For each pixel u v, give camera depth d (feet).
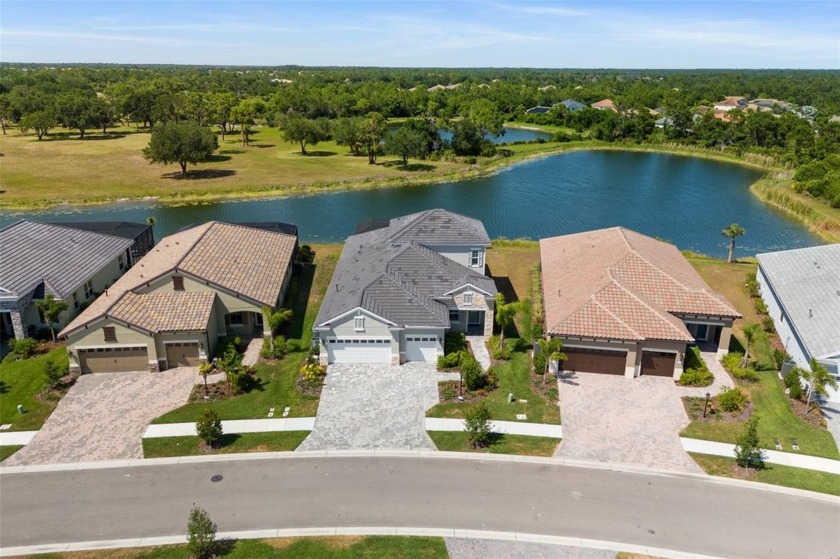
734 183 338.75
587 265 147.74
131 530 83.10
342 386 118.73
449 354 125.90
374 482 92.53
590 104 634.43
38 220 247.09
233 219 253.24
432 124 420.36
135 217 254.47
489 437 103.30
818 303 133.08
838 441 102.99
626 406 112.37
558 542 81.20
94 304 133.90
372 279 133.49
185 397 115.03
